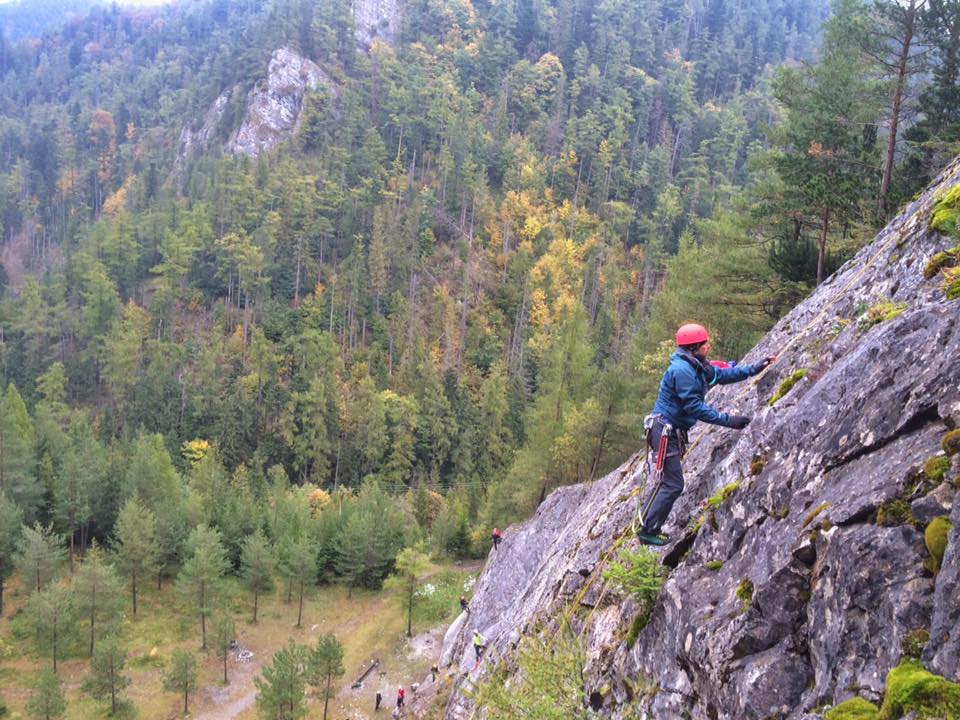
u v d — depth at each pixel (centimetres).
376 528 4984
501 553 2727
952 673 328
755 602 494
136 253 10875
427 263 11219
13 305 10238
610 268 10838
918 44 1864
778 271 2119
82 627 4003
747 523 569
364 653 4059
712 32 18675
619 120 13675
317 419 7756
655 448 605
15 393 6166
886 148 2088
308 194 11375
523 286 10738
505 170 13162
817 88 1995
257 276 10438
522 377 8925
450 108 14600
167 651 4088
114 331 8788
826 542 451
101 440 7369
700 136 14525
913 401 449
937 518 382
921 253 711
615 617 813
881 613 386
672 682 571
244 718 3547
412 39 17462
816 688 422
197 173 13100
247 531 5250
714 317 2628
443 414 8119
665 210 11919
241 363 8912
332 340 8981
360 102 14338
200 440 7725
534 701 704
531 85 15662
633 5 18112
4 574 4316
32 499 4969
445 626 4250
